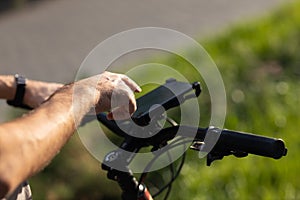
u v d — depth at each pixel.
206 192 6.66
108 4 15.77
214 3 15.39
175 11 14.91
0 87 3.32
